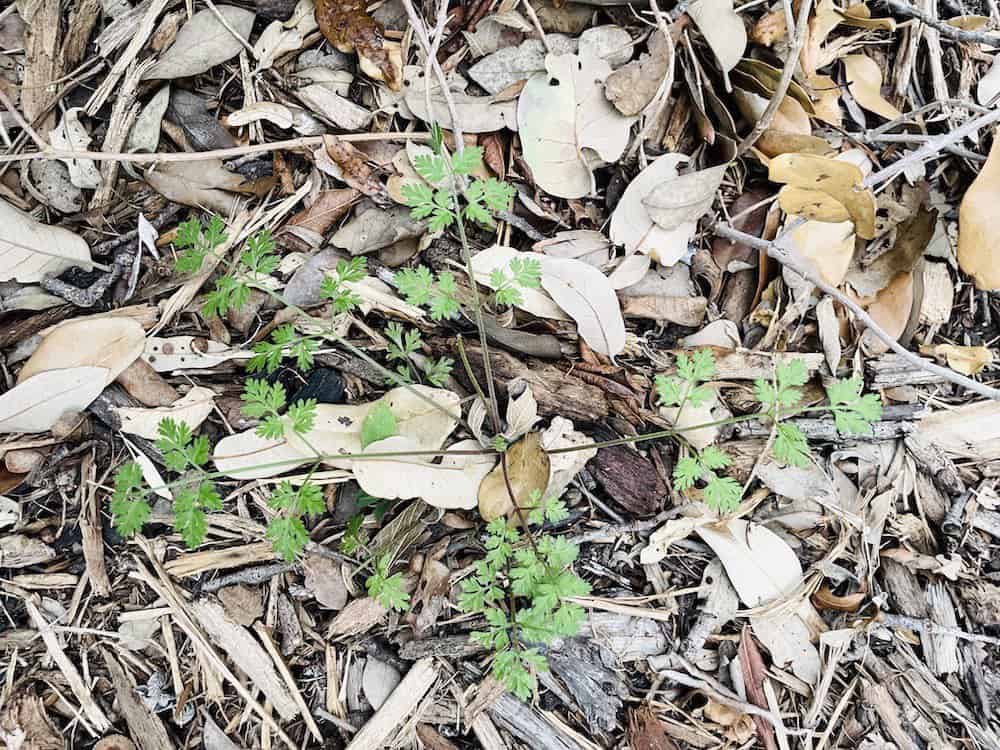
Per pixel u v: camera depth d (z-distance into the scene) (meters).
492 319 0.35
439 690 0.35
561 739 0.35
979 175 0.35
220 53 0.35
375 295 0.35
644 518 0.36
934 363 0.37
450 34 0.36
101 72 0.35
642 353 0.36
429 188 0.35
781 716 0.36
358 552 0.35
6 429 0.33
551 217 0.36
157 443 0.31
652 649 0.36
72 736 0.34
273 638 0.35
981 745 0.36
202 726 0.34
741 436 0.36
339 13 0.35
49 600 0.34
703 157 0.37
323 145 0.35
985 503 0.37
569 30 0.36
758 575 0.35
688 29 0.35
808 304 0.37
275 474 0.34
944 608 0.37
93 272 0.35
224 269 0.35
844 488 0.37
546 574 0.32
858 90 0.38
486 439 0.34
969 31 0.36
